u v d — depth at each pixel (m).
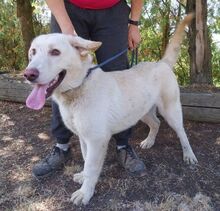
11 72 2.62
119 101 1.35
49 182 1.49
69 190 1.43
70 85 1.24
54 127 1.56
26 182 1.49
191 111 1.91
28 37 2.84
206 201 1.34
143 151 1.68
